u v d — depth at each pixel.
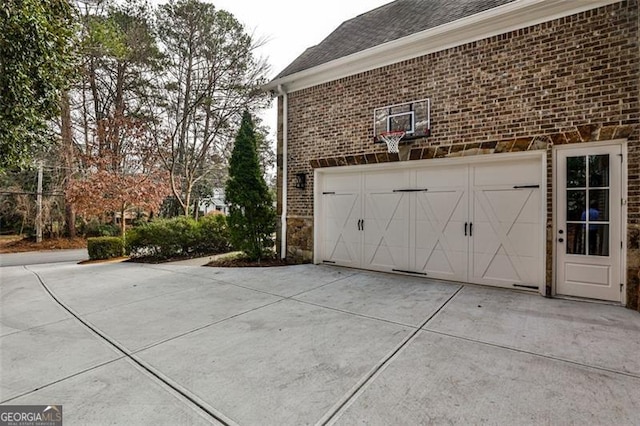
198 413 2.07
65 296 5.07
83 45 8.30
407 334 3.35
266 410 2.09
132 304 4.58
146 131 13.02
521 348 2.99
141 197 10.98
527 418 1.99
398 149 6.03
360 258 6.86
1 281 6.32
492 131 5.13
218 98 14.49
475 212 5.46
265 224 7.99
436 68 5.65
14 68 4.65
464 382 2.40
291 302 4.58
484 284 5.39
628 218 4.16
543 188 4.74
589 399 2.19
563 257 4.64
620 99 4.19
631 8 4.13
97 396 2.27
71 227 16.56
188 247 9.52
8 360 2.85
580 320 3.72
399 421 1.97
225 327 3.62
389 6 8.44
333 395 2.25
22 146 5.24
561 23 4.57
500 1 5.20
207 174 17.00
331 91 7.03
